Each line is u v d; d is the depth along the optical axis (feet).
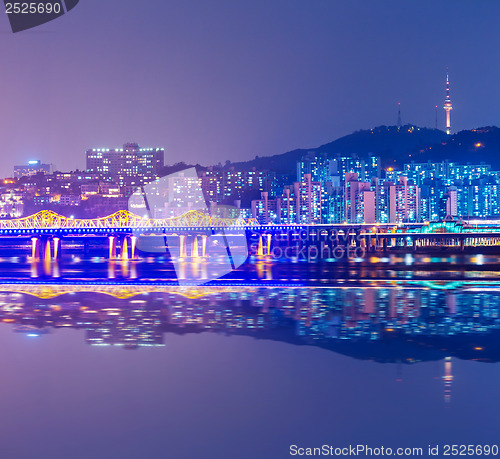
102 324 261.03
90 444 138.21
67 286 405.59
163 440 140.56
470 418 152.05
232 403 160.97
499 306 306.35
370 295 348.18
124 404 160.04
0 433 143.74
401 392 169.58
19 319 273.54
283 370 189.57
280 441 140.56
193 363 195.83
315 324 260.42
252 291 367.04
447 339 231.09
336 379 180.55
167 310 295.89
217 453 134.41
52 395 166.40
